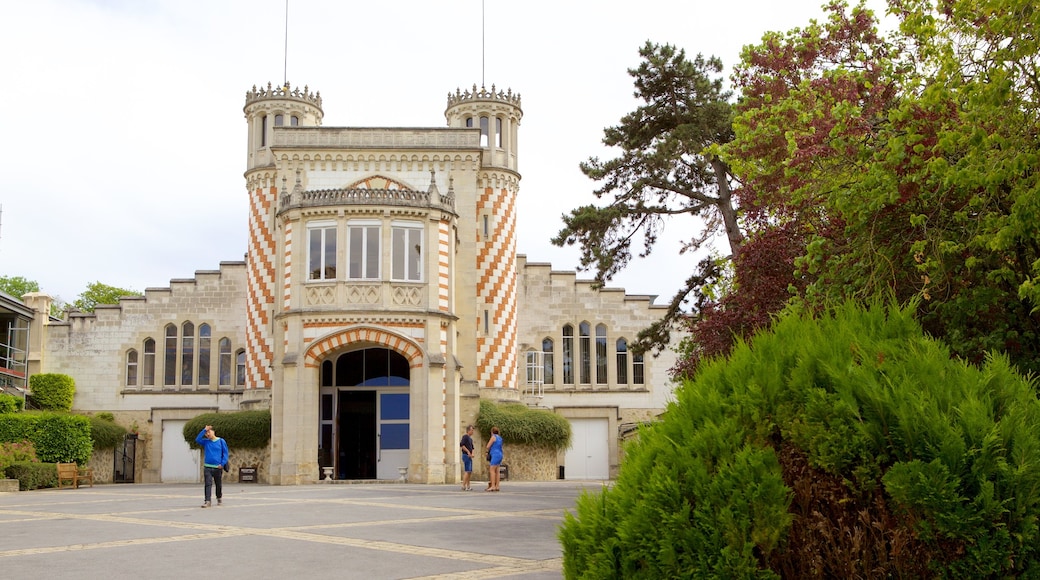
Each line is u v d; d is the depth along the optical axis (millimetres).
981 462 5781
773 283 21547
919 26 15461
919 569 5836
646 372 52000
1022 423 5859
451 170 42938
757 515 6289
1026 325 14109
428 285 36844
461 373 41438
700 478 6535
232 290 51031
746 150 23375
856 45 24047
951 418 5984
